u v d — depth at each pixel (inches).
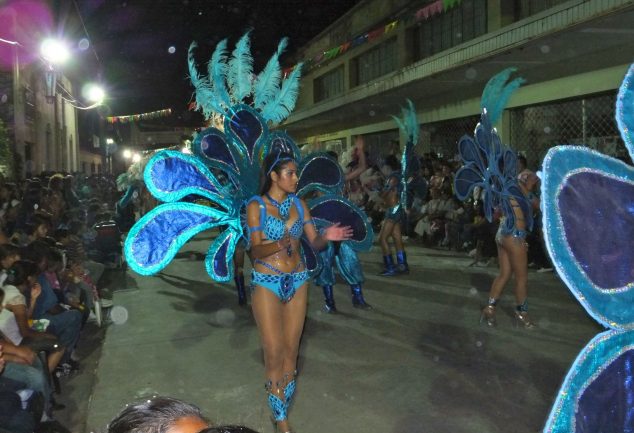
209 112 209.2
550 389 183.5
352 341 241.1
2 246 200.5
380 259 460.4
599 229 65.5
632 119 69.3
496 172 241.8
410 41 748.0
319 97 1144.2
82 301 270.4
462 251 484.4
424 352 224.1
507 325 257.6
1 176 400.5
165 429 40.4
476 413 168.1
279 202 156.9
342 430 160.4
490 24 574.6
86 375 219.5
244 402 183.0
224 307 313.7
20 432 137.3
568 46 412.8
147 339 256.1
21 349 159.2
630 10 323.0
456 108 625.6
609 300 65.3
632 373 66.2
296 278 157.5
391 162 582.2
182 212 201.2
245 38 211.0
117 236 445.1
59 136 1053.8
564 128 479.5
